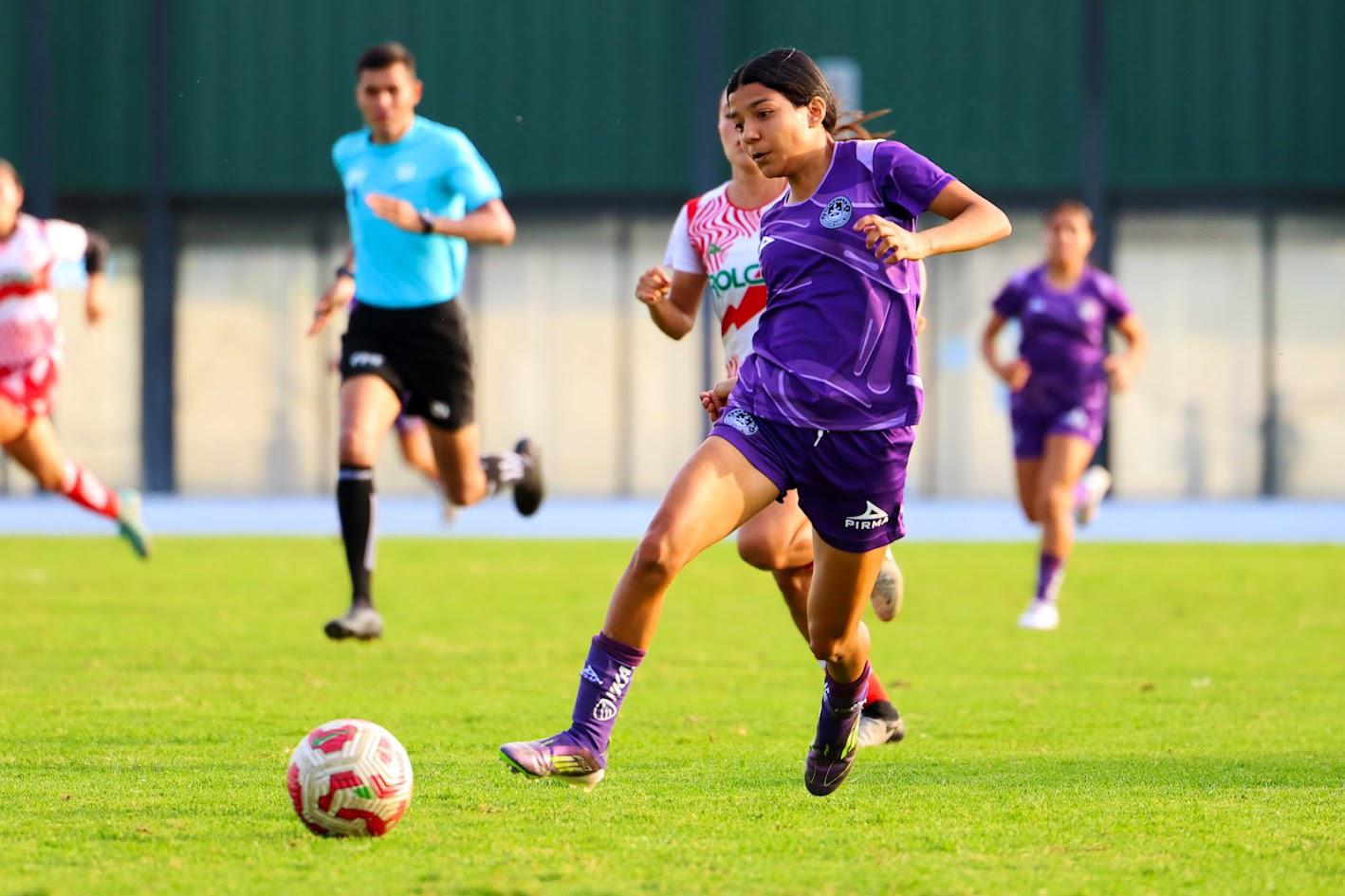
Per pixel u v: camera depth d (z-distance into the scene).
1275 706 25.03
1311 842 15.65
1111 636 34.25
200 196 88.62
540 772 15.59
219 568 47.53
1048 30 86.50
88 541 57.53
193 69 88.19
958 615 38.12
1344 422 86.88
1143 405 87.50
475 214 29.84
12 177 35.09
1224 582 46.19
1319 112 85.88
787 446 16.02
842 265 16.11
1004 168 86.88
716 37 86.69
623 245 88.81
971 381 87.69
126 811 16.89
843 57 87.00
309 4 87.94
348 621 29.23
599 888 13.75
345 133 88.25
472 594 41.53
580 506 83.12
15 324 35.56
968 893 13.70
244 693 25.45
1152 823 16.48
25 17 87.19
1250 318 86.94
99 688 25.84
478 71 87.88
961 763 20.14
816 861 14.80
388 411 30.22
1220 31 86.00
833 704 17.48
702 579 46.72
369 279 30.41
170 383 88.75
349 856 14.88
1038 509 37.19
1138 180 86.56
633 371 89.62
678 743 21.50
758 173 20.77
